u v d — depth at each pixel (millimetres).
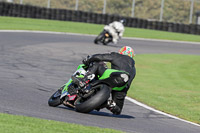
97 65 22312
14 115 18609
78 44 68000
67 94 22641
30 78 36125
